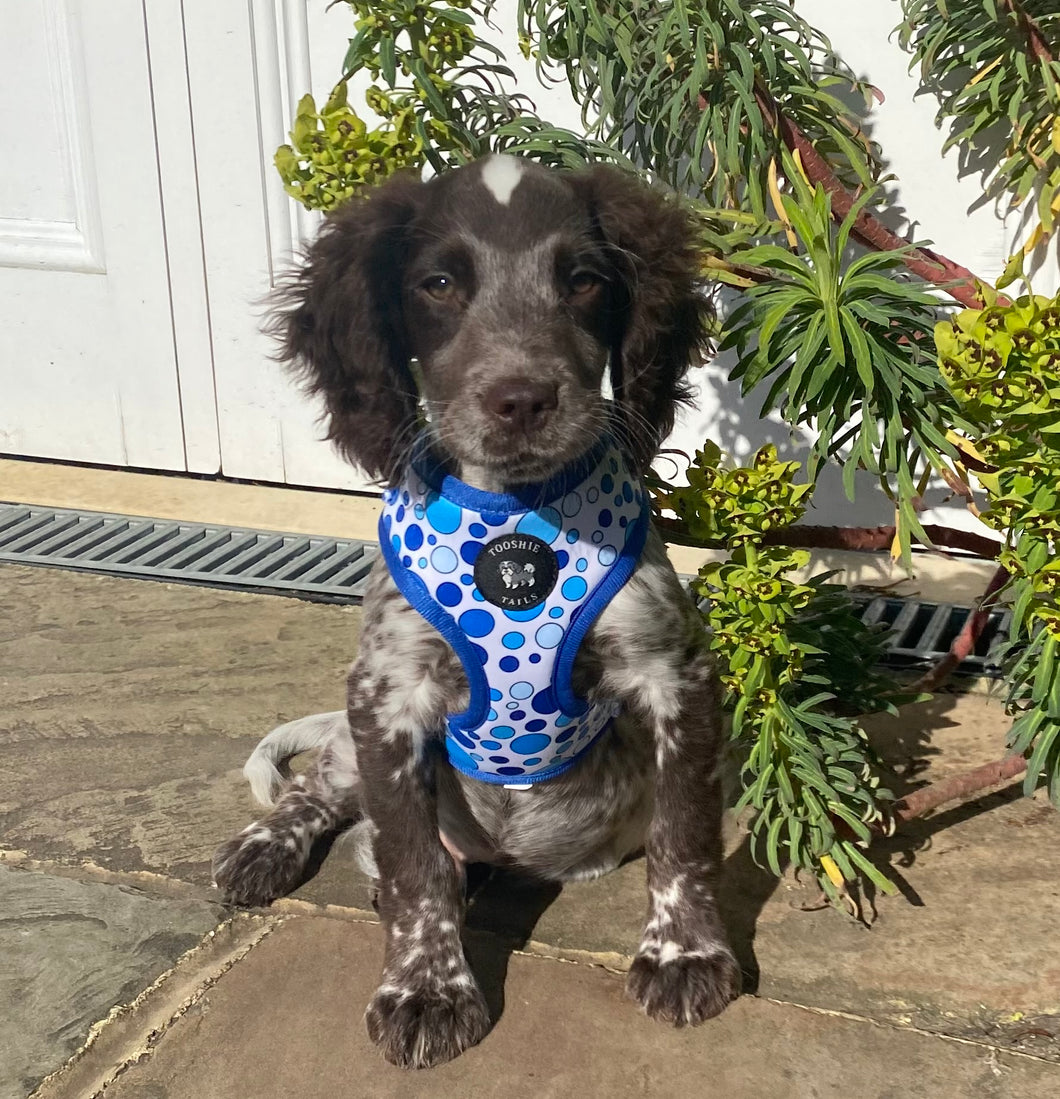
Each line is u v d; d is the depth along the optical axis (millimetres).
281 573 1137
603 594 643
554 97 1113
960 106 967
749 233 798
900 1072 595
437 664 670
